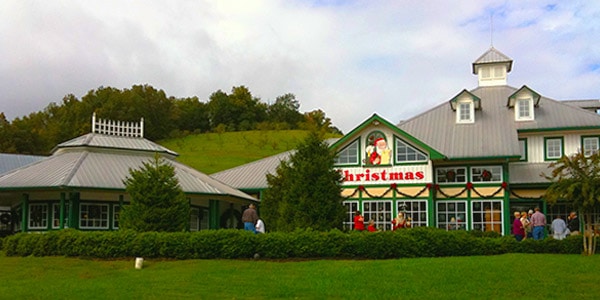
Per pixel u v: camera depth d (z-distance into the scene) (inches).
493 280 759.1
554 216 1513.3
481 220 1469.0
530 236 1239.5
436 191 1498.5
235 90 5526.6
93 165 1441.9
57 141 3934.5
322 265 893.2
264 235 995.3
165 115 4667.8
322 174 1098.1
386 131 1498.5
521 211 1557.6
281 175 1353.3
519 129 1561.3
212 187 1493.6
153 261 991.0
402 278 776.3
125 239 1019.3
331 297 680.4
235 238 995.9
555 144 1558.8
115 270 905.5
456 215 1486.2
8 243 1096.2
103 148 1518.2
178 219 1106.7
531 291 700.7
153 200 1099.9
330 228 1064.2
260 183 1692.9
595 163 997.8
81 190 1326.3
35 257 1040.2
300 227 1066.7
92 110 4188.0
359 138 1517.0
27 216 1391.5
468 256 983.0
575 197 997.2
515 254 991.0
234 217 1691.7
